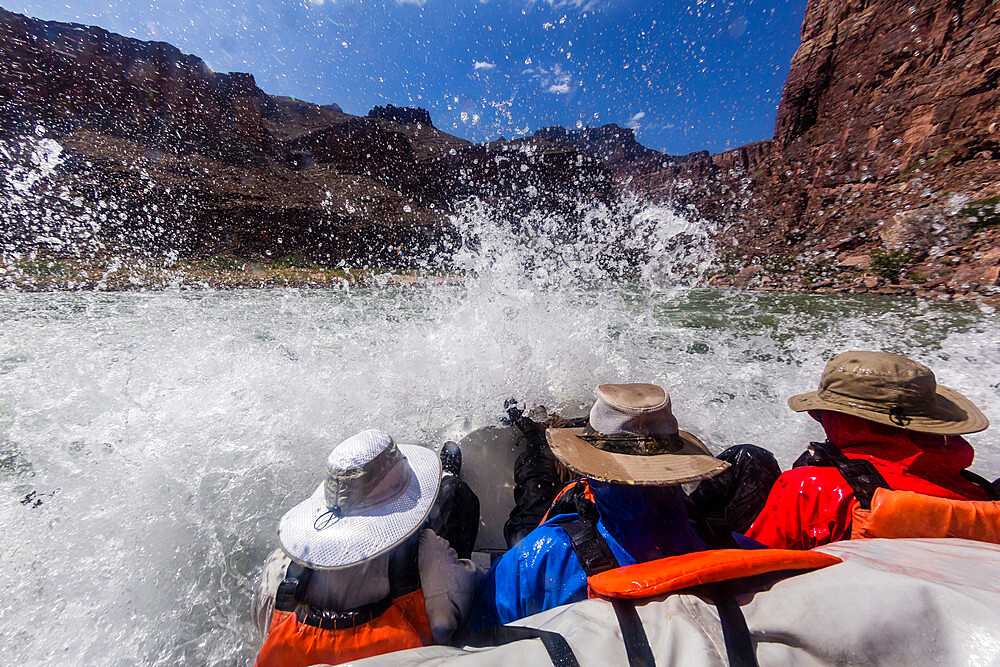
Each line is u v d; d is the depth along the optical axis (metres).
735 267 17.62
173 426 2.71
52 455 2.36
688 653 0.65
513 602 1.13
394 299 11.95
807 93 57.16
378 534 1.07
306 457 2.37
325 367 3.65
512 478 2.13
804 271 17.02
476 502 1.69
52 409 2.94
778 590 0.73
